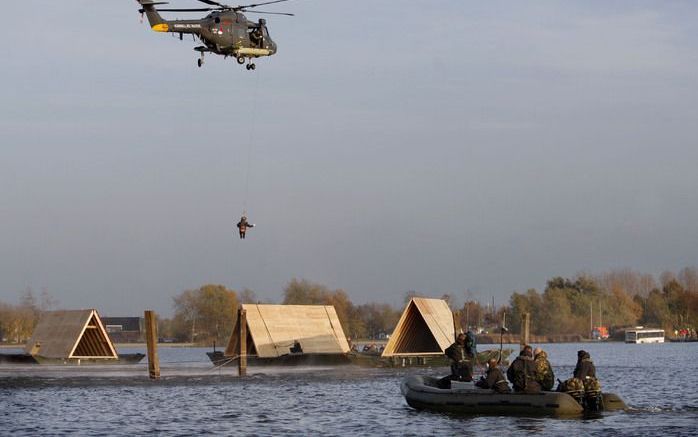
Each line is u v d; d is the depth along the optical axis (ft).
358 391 227.20
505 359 306.14
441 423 161.27
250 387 239.09
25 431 159.33
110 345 304.30
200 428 161.79
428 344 312.91
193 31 207.31
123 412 185.78
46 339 301.02
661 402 203.21
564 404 159.84
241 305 286.46
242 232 233.35
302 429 159.53
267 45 213.66
